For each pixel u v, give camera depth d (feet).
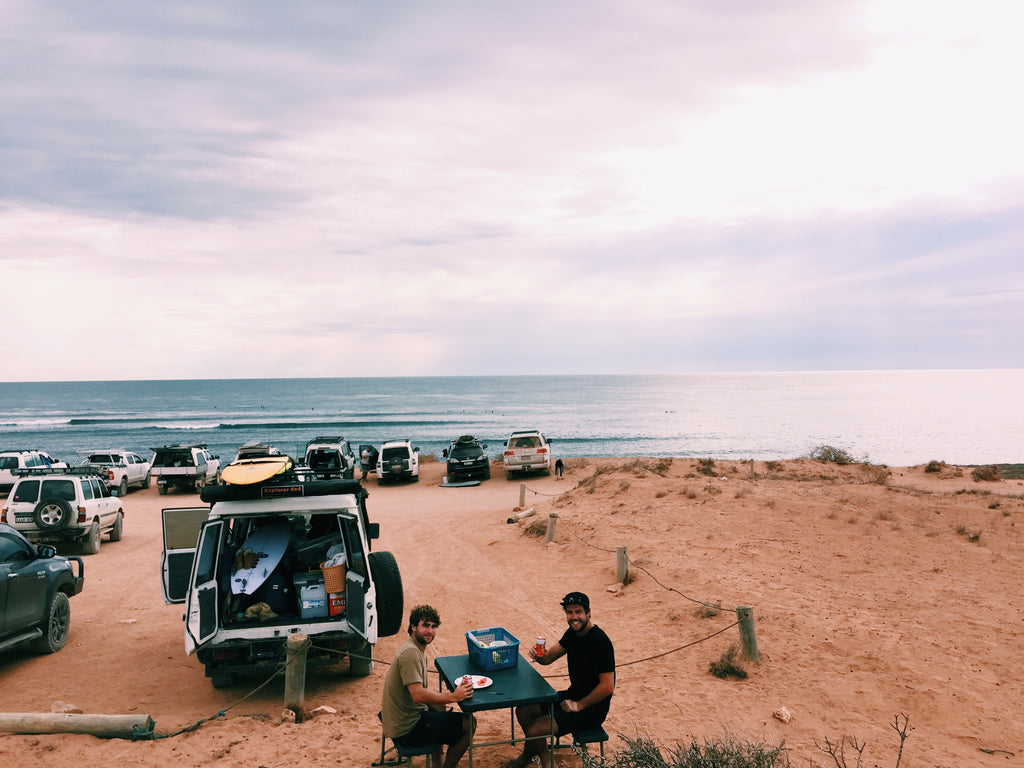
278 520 27.09
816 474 84.43
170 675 26.35
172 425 370.32
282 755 18.22
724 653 25.90
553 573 41.04
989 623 27.30
